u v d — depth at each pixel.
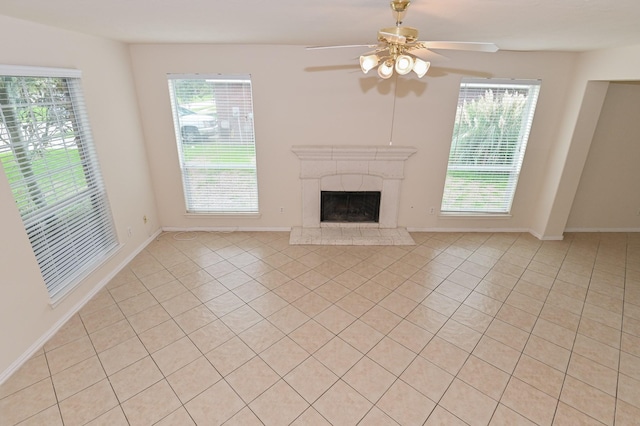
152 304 3.23
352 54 3.96
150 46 3.87
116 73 3.64
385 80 4.12
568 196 4.46
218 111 4.21
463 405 2.23
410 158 4.50
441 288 3.56
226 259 4.10
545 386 2.38
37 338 2.64
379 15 2.35
